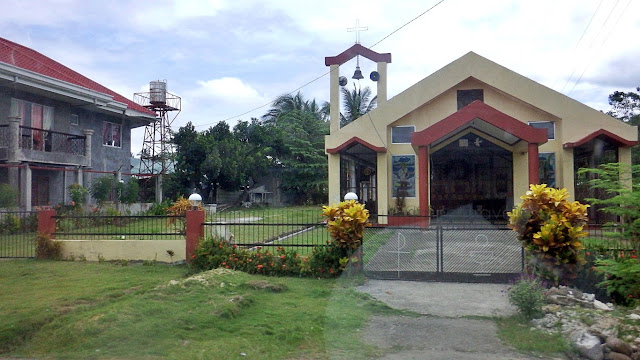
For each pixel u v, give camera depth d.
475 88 19.14
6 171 19.62
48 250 11.14
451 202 19.06
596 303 5.77
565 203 7.46
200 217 10.34
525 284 5.09
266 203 35.81
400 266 6.95
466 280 6.91
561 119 18.22
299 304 7.11
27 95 20.69
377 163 18.97
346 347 3.84
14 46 24.22
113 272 9.67
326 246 9.15
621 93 24.55
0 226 15.34
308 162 38.84
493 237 7.67
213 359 5.20
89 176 23.94
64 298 7.62
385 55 20.70
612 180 7.89
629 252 7.14
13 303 7.42
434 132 16.38
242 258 9.51
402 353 3.74
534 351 3.84
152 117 28.12
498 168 19.12
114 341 5.77
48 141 21.48
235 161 33.12
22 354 5.67
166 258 10.55
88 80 26.86
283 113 44.84
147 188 31.30
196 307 6.88
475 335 3.99
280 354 5.29
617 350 4.04
